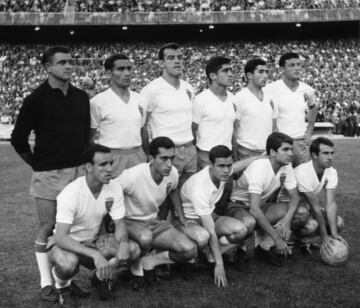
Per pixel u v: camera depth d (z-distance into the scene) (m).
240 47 38.06
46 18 36.22
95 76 34.25
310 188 5.37
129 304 4.29
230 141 5.96
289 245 5.75
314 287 4.59
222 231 5.02
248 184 5.17
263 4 37.34
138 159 5.39
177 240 4.69
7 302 4.36
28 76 34.03
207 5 37.34
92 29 39.12
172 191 5.12
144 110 5.53
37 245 4.58
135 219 4.90
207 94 5.85
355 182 10.69
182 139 5.75
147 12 36.56
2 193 10.13
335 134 27.52
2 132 26.12
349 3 37.47
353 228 6.68
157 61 36.28
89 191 4.31
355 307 4.13
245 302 4.26
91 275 5.07
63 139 4.63
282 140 5.06
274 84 6.76
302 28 39.34
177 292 4.55
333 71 34.06
